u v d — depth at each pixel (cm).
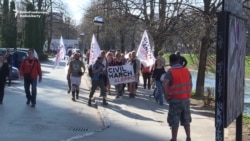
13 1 5559
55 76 3275
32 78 1538
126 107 1527
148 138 1008
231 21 611
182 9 1889
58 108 1518
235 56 657
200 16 1798
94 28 4056
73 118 1307
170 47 2167
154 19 2275
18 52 3031
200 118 1317
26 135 1023
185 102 878
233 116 652
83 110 1486
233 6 624
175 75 871
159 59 1625
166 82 870
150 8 2306
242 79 756
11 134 1030
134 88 1841
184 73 881
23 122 1202
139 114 1374
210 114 1412
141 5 2298
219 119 584
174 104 874
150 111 1443
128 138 1004
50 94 1981
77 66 1772
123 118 1291
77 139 987
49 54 8569
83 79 3044
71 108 1527
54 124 1188
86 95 1969
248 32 1667
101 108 1486
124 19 2430
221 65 577
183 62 1247
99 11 2706
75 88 1773
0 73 1568
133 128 1135
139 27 2511
